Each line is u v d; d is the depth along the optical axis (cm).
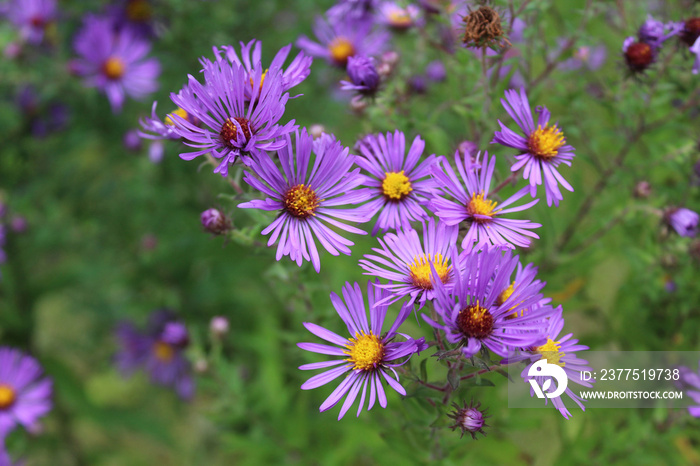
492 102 37
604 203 46
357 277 44
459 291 29
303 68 32
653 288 44
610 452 42
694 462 44
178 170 56
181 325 48
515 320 29
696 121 45
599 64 48
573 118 43
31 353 63
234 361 62
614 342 47
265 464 49
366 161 33
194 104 30
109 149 62
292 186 31
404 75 43
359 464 52
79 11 58
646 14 42
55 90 57
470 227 31
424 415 33
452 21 41
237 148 30
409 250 31
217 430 55
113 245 65
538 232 44
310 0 57
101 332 69
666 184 48
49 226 62
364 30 44
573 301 45
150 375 68
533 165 32
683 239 42
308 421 49
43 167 62
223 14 54
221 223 35
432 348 34
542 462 44
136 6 57
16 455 55
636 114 43
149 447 74
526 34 39
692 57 38
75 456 67
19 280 60
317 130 36
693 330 45
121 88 57
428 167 33
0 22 57
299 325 45
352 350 30
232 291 63
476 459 41
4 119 58
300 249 31
